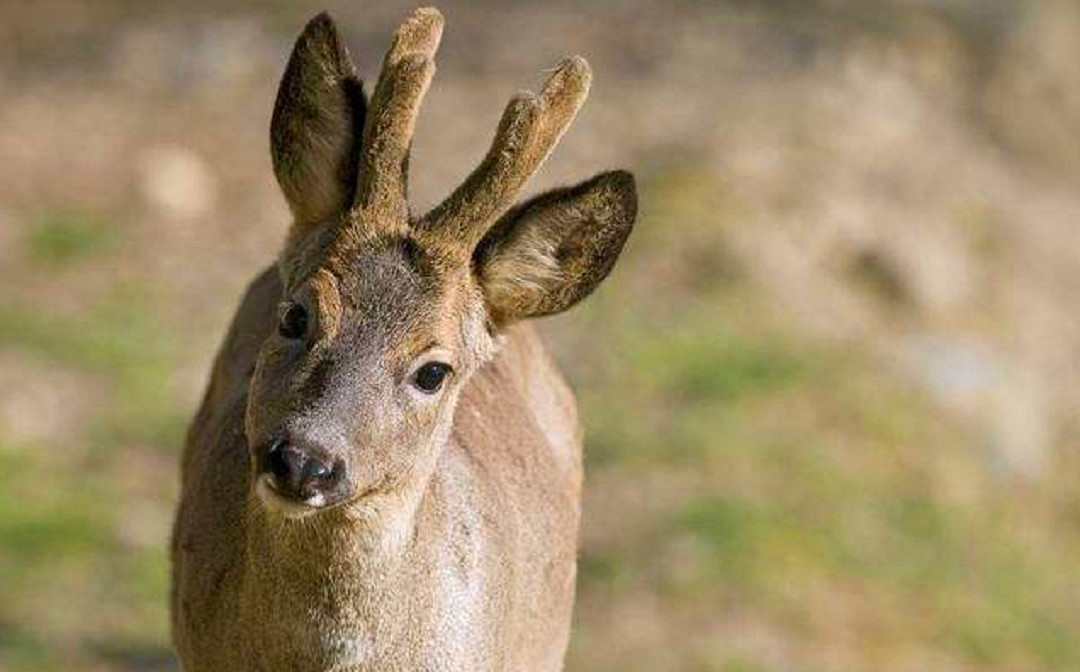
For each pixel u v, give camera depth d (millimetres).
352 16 22016
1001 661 13867
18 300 16766
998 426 16719
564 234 7641
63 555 13766
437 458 7496
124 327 16547
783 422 15594
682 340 16391
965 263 18891
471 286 7527
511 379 8789
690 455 14953
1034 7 24250
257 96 20484
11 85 20359
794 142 19953
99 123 19641
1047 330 18688
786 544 14195
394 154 7480
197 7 22453
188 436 9211
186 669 8141
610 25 22375
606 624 13344
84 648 12891
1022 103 22906
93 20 22031
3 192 18391
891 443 15695
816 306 17375
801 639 13453
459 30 21906
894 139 20781
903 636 13773
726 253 17641
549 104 7527
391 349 7234
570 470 9258
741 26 22656
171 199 18453
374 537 7367
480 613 7879
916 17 23656
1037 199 21219
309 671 7547
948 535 14883
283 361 7242
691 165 18938
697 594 13648
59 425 15188
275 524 7371
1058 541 15930
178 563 8289
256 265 17766
